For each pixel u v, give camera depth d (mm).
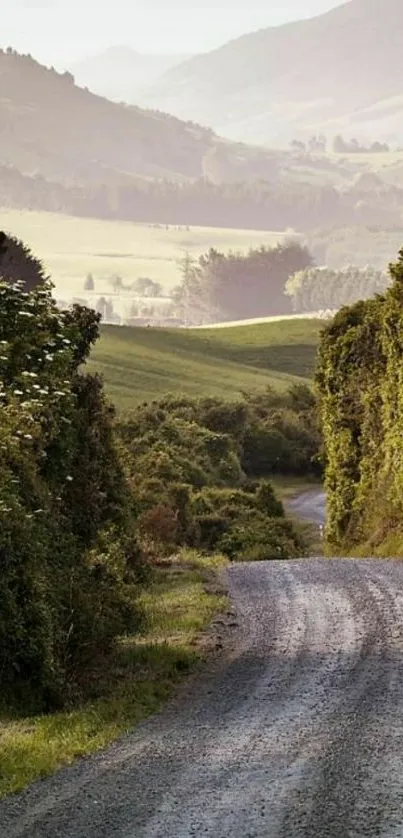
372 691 21078
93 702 22359
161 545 59656
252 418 153375
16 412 25172
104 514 35219
